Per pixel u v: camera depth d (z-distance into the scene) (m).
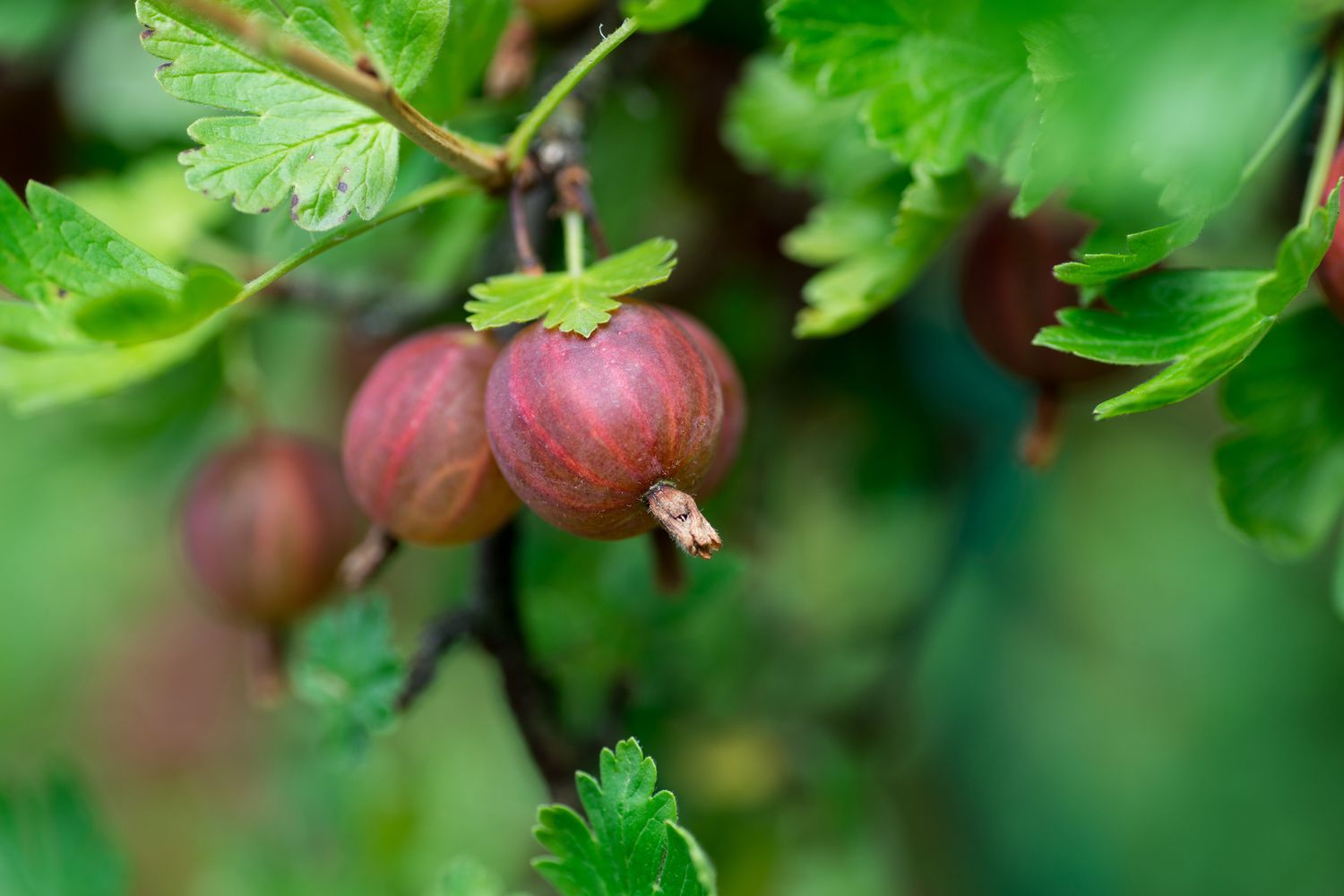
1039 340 0.26
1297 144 0.30
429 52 0.27
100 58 0.35
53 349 0.26
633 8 0.27
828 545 0.39
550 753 0.30
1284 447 0.28
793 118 0.31
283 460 0.32
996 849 0.40
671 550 0.28
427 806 0.35
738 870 0.34
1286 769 0.42
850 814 0.35
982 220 0.29
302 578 0.32
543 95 0.30
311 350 0.39
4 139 0.34
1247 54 0.26
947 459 0.36
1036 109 0.27
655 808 0.26
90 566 0.53
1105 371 0.29
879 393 0.36
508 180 0.27
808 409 0.36
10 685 0.55
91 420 0.35
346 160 0.26
